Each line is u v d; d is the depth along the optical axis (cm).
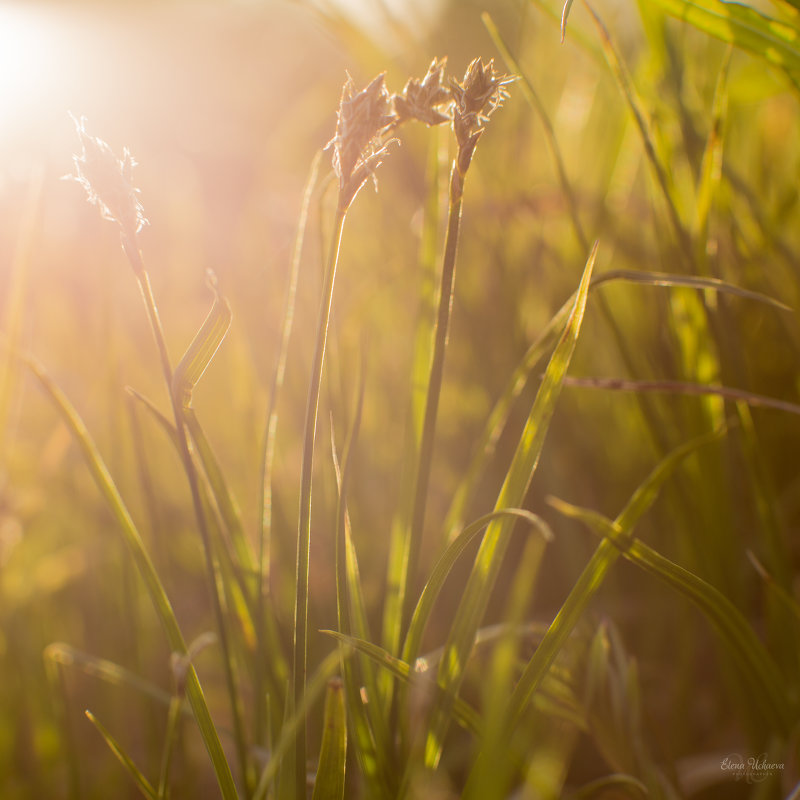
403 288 62
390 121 29
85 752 52
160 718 50
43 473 62
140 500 57
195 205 85
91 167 29
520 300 58
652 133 41
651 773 34
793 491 52
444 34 56
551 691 36
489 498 55
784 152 58
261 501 34
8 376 44
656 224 41
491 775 30
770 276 45
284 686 36
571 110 63
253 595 35
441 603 54
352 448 33
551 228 60
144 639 56
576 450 54
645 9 40
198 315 83
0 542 52
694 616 44
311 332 59
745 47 36
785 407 34
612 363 58
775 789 38
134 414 41
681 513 40
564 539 51
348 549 33
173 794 43
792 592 39
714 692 50
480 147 61
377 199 64
